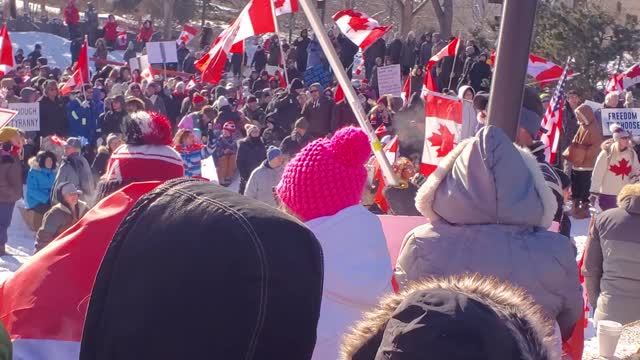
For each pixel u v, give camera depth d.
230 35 8.80
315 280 1.57
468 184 2.94
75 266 2.51
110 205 2.59
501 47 4.24
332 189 2.99
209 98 22.06
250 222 1.56
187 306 1.54
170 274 1.55
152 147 3.32
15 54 31.77
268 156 10.80
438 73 22.09
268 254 1.54
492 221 2.93
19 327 2.47
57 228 9.73
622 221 6.08
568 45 21.16
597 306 6.35
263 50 32.16
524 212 2.91
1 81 19.36
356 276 2.82
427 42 28.42
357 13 16.69
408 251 3.02
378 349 1.50
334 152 3.00
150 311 1.56
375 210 9.28
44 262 2.55
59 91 17.31
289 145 14.12
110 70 25.44
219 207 1.58
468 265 2.87
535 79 18.50
